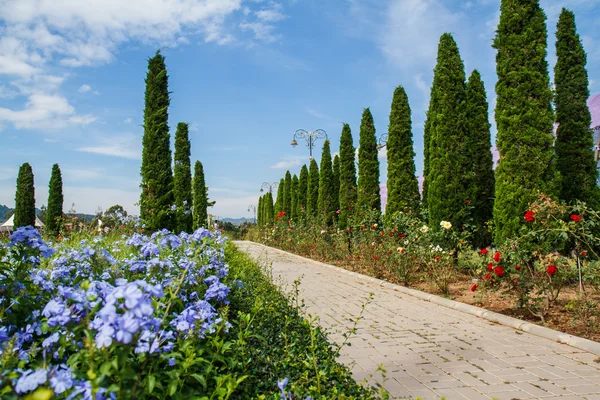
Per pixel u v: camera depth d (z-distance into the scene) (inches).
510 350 173.2
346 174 644.1
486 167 435.8
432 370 151.9
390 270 362.9
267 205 1259.2
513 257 220.4
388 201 475.2
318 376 106.9
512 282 221.3
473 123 422.0
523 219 275.3
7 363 74.8
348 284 358.6
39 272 128.3
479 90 463.2
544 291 220.5
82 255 147.8
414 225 390.0
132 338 67.9
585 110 390.0
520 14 291.9
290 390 96.0
